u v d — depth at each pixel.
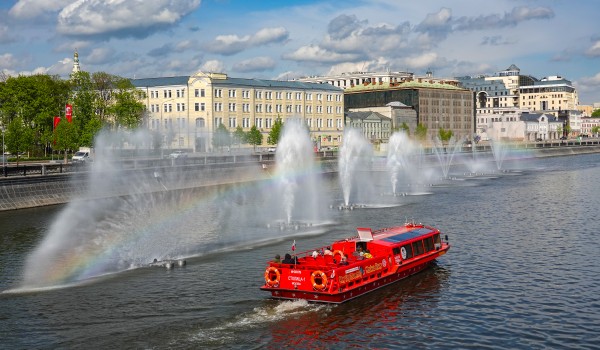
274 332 34.56
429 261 48.91
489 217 72.94
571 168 158.75
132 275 46.12
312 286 38.06
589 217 72.06
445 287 42.84
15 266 49.16
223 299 40.06
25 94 140.88
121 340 33.53
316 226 67.31
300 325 35.53
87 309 38.47
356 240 44.00
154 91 191.50
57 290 42.47
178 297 40.59
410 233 47.72
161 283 43.91
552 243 57.03
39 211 76.38
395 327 35.31
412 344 33.00
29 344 33.06
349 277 39.03
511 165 172.62
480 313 37.62
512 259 50.78
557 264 49.09
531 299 40.22
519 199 90.62
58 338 33.88
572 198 91.06
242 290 41.94
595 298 40.31
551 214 75.00
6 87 144.25
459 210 79.19
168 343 33.12
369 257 41.94
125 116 148.00
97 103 149.00
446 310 38.12
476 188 108.00
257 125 198.12
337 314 37.22
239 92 192.25
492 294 41.28
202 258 51.41
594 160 196.88
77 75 148.38
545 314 37.44
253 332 34.53
